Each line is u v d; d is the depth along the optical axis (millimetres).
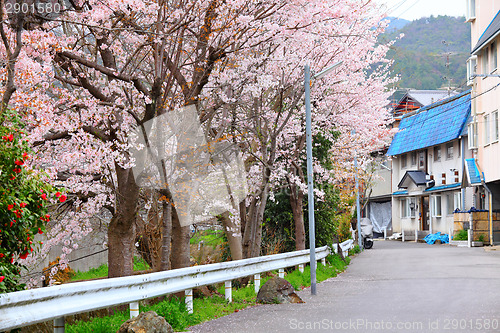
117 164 12344
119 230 12883
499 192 34719
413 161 49938
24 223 8273
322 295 14641
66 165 12109
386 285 16219
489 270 19500
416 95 57375
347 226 33438
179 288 11055
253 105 16969
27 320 7266
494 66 33188
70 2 11664
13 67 9203
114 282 9094
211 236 25219
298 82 17375
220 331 9633
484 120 35062
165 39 12023
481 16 36625
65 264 14023
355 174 33094
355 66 21109
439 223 45156
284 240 24531
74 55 11023
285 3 13812
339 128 23641
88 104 11484
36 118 10203
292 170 22297
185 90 13344
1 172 7949
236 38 13195
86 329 9258
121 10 11242
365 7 19266
